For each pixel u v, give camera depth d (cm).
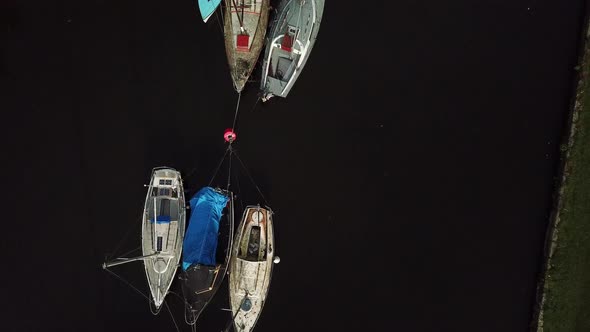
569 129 1602
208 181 1625
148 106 1631
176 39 1622
